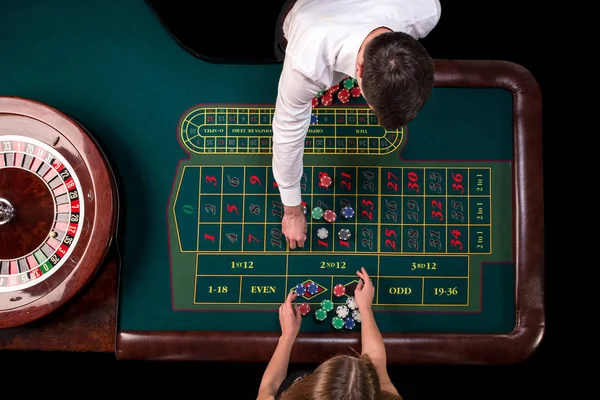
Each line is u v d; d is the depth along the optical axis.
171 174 2.00
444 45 2.77
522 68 2.01
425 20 1.61
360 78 1.35
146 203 2.00
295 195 1.76
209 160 2.01
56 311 1.91
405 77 1.23
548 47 2.74
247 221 1.99
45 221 1.85
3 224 1.85
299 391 1.07
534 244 1.98
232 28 2.76
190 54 2.02
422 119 2.03
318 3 1.53
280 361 1.87
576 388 2.63
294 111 1.48
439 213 2.01
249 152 2.01
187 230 1.99
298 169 1.66
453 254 2.00
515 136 2.00
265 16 2.77
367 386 1.05
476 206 2.01
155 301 1.97
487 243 2.00
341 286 1.97
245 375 2.64
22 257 1.84
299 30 1.48
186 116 2.02
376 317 1.99
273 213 2.00
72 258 1.83
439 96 2.03
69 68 2.02
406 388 2.67
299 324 1.93
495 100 2.03
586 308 2.63
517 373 2.65
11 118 1.86
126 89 2.02
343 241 2.00
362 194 2.01
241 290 1.98
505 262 2.00
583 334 2.63
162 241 1.99
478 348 1.95
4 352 2.57
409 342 1.95
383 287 1.99
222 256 1.99
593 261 2.64
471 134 2.02
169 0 2.77
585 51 2.73
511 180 2.02
